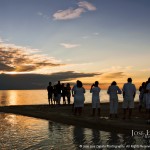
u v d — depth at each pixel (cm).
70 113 1998
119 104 2867
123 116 1777
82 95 1825
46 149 1022
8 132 1357
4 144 1104
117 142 1112
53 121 1708
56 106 2559
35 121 1731
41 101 5159
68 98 2647
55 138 1205
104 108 2395
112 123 1464
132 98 1605
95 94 1780
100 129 1395
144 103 1941
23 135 1278
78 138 1195
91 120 1596
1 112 2239
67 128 1453
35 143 1116
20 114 2081
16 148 1040
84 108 2392
